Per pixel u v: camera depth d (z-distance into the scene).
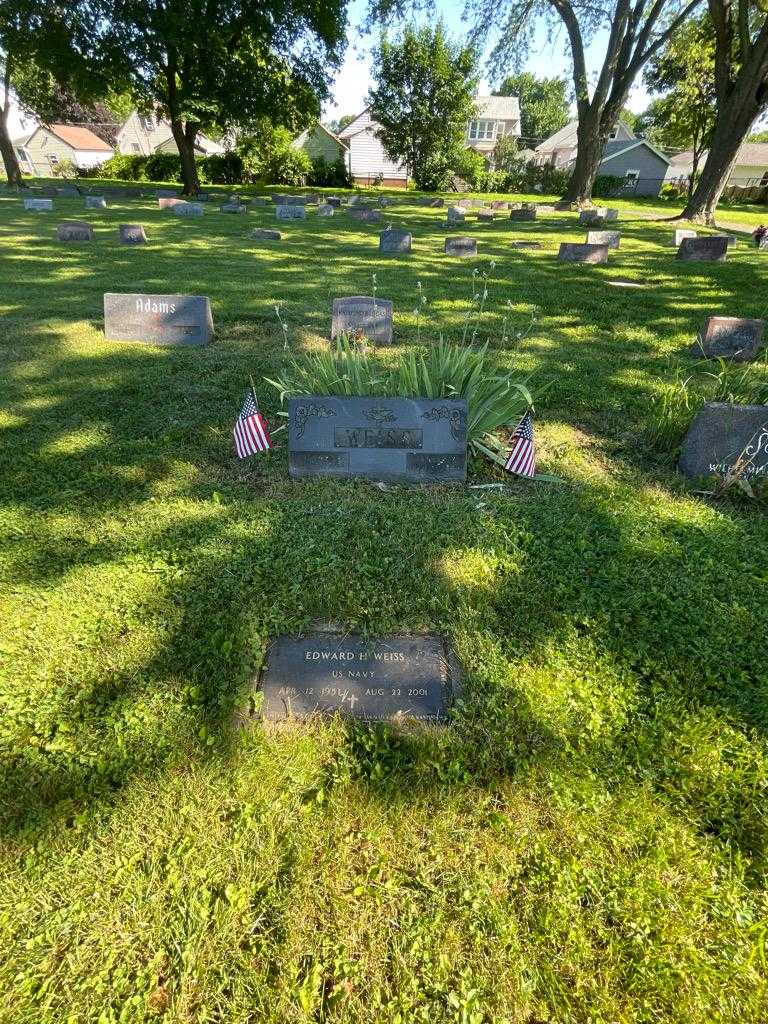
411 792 2.08
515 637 2.76
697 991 1.61
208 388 5.59
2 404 5.15
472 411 4.37
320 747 2.23
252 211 24.20
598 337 7.74
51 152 68.75
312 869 1.86
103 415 4.98
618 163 53.12
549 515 3.75
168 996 1.58
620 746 2.27
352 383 4.45
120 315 6.86
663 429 4.67
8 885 1.81
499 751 2.23
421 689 2.47
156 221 19.06
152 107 31.17
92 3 24.69
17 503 3.71
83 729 2.27
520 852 1.92
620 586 3.13
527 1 21.69
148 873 1.83
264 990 1.58
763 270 12.91
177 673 2.51
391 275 11.46
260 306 8.66
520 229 20.59
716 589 3.12
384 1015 1.55
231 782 2.09
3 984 1.59
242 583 3.02
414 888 1.83
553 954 1.68
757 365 6.55
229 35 27.19
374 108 41.88
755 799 2.08
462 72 38.88
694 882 1.85
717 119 21.92
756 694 2.49
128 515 3.62
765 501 4.01
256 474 4.15
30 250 12.75
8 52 25.69
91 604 2.88
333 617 2.83
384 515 3.67
